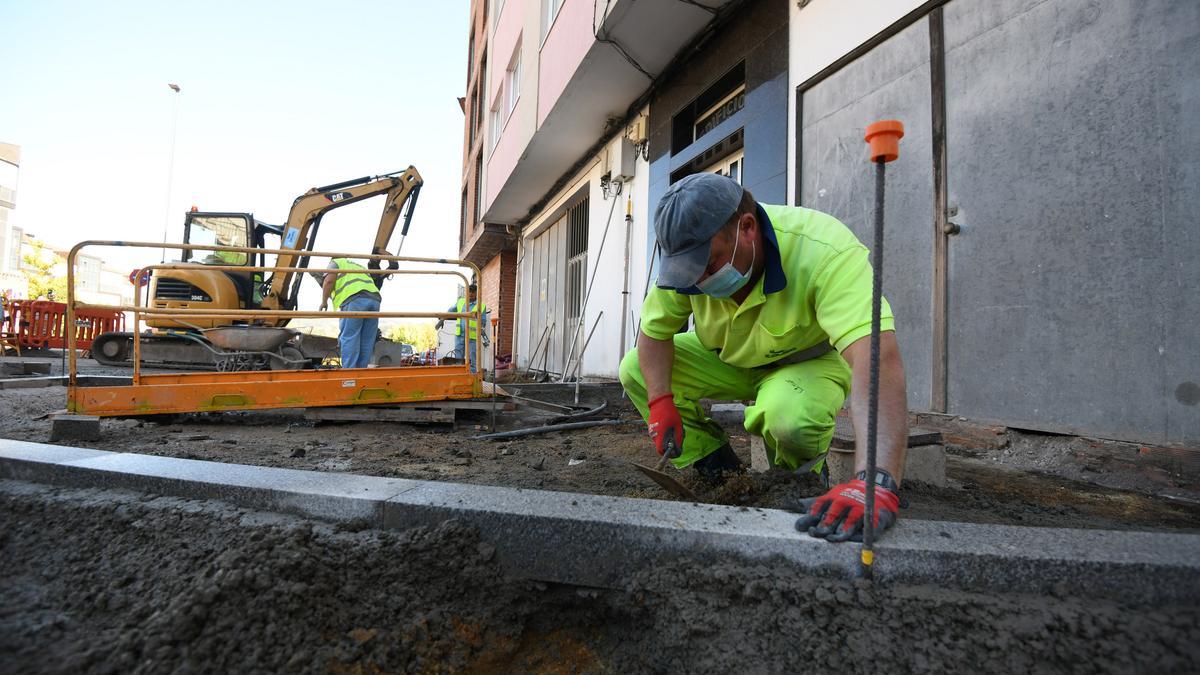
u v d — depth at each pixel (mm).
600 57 6598
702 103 6512
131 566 1574
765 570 1486
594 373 8664
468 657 1627
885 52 3994
